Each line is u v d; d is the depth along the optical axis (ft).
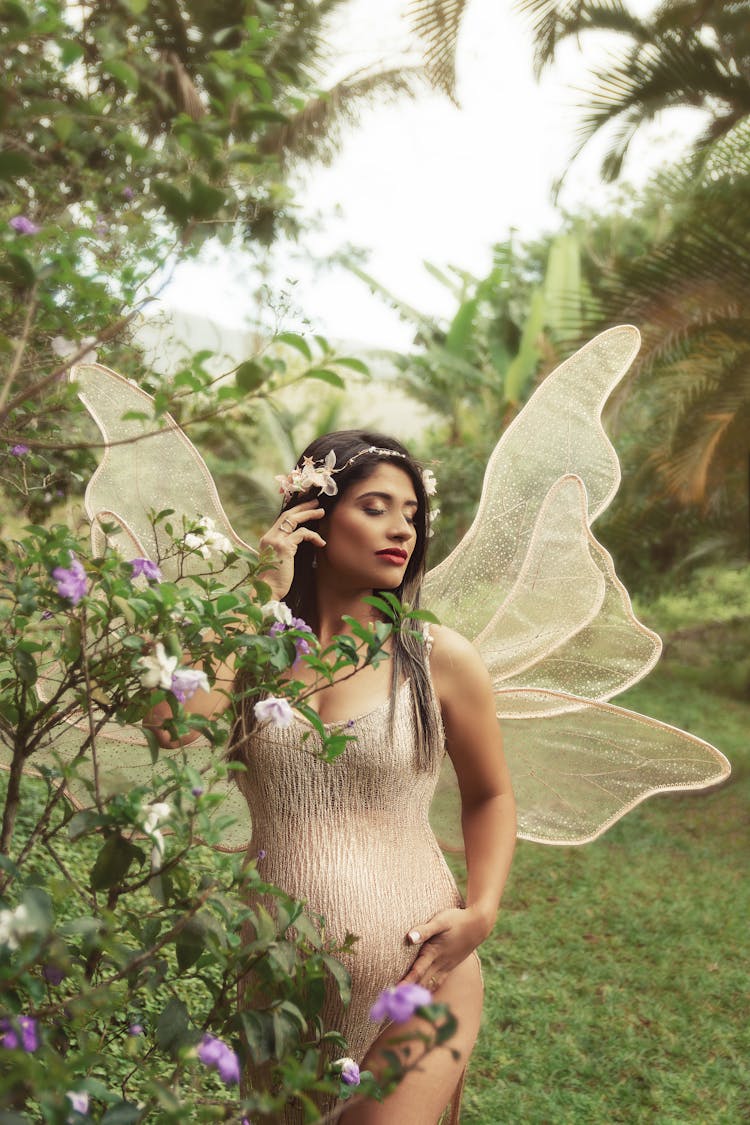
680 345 25.45
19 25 4.95
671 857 22.29
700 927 18.12
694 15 26.13
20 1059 3.71
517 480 8.59
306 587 7.08
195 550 6.02
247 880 5.18
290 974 5.09
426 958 6.41
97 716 7.25
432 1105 6.18
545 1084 12.56
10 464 8.21
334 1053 6.15
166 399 4.52
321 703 6.61
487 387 49.08
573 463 8.61
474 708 6.98
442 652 6.96
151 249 5.87
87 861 13.12
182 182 6.24
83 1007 4.38
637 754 8.13
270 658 5.41
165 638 5.01
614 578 8.34
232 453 34.32
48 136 6.03
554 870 20.89
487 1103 11.75
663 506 33.86
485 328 49.01
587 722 8.21
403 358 45.65
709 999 15.31
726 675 41.57
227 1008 5.30
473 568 8.43
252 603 5.45
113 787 4.87
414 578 7.06
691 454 27.20
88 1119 4.19
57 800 5.31
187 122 5.49
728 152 25.03
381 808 6.53
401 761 6.51
